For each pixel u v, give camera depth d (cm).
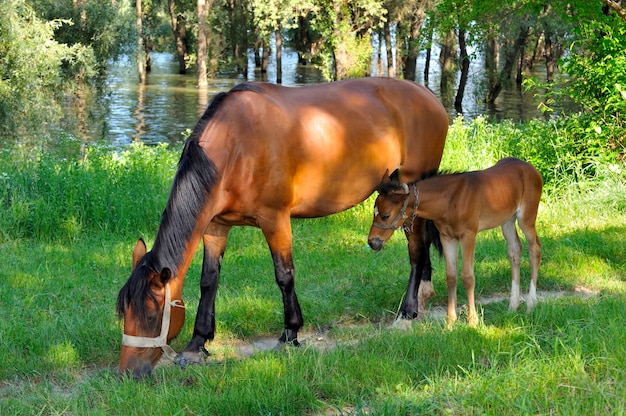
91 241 937
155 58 6844
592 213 1028
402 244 923
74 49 2353
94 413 452
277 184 572
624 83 1123
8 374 544
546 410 410
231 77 5091
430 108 714
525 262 826
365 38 3709
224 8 5919
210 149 545
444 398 439
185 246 517
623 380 434
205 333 586
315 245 926
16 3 1811
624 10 1184
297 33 6347
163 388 485
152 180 1117
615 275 784
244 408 455
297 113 594
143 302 489
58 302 695
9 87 1814
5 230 940
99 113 3152
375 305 700
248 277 791
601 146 1131
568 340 512
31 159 1213
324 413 457
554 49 3975
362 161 636
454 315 627
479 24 1459
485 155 1242
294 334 597
